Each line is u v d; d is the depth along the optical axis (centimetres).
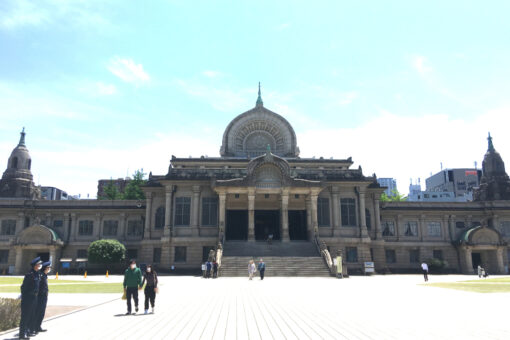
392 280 4028
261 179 5509
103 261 5547
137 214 6425
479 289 2939
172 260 5531
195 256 5541
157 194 6078
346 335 1276
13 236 6238
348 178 5931
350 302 2130
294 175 5741
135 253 6278
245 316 1670
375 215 6069
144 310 1828
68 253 6222
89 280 4222
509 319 1575
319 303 2092
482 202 6575
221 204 5434
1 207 6278
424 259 6291
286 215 5431
